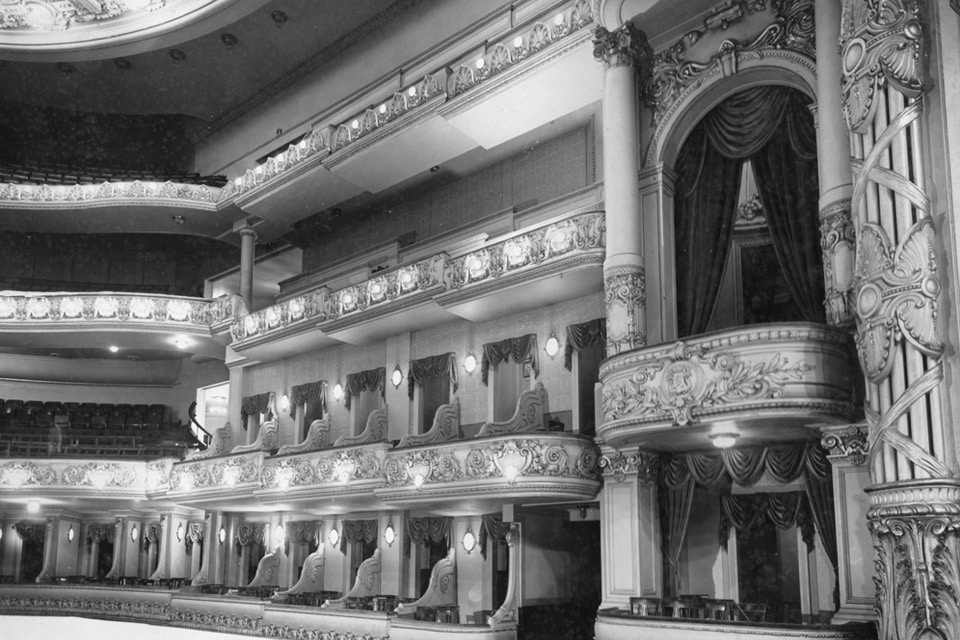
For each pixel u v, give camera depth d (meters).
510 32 14.84
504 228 17.05
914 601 7.58
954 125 8.27
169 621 19.53
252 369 21.94
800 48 10.86
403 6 19.31
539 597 14.32
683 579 11.86
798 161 11.10
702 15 11.94
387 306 16.67
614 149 11.94
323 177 19.02
